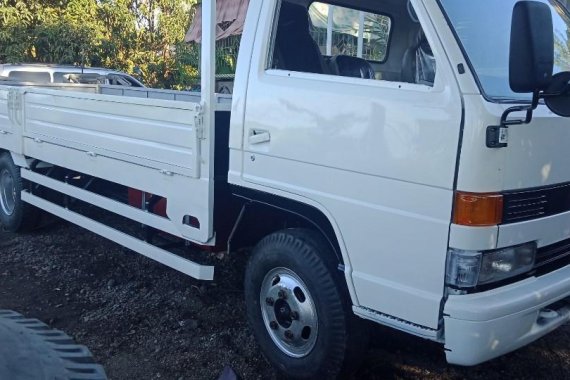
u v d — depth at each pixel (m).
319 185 3.29
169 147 4.14
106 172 4.91
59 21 14.36
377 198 3.04
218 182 3.89
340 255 3.33
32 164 6.18
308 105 3.31
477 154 2.69
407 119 2.90
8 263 5.68
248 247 4.26
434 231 2.84
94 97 4.91
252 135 3.62
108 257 5.81
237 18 4.76
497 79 3.00
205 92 3.78
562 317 3.22
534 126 2.87
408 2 3.48
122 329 4.36
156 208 4.55
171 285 5.12
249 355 4.00
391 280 3.04
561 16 3.88
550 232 3.11
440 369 3.78
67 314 4.61
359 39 4.18
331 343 3.34
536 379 3.68
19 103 6.12
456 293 2.81
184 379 3.71
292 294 3.54
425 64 3.20
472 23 3.06
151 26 15.86
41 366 1.76
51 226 6.80
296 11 3.78
